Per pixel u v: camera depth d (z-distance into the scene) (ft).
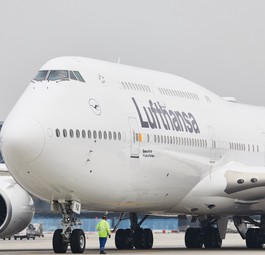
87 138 325.62
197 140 386.52
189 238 424.05
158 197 367.66
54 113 317.63
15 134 306.76
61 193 326.24
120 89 351.25
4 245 468.75
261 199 394.11
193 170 382.83
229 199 393.91
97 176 331.77
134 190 352.08
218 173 395.96
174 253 353.92
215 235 424.46
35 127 309.42
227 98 453.58
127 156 344.28
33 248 420.36
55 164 315.58
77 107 326.24
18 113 314.76
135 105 353.72
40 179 316.81
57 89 325.42
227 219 423.23
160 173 363.35
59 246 332.39
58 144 314.96
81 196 331.98
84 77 337.11
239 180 387.34
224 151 405.59
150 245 406.00
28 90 327.47
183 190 379.55
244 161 422.41
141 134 351.25
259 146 436.35
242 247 435.94
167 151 365.40
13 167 314.14
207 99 412.36
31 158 309.42
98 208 353.10
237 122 425.69
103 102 338.34
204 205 392.06
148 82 374.02
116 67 362.53
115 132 338.75
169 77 397.39
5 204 358.43
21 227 363.35
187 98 394.93
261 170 391.65
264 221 418.51
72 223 335.67
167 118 369.71
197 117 393.29
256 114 452.35
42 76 331.77
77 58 345.72
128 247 401.49
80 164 323.78
